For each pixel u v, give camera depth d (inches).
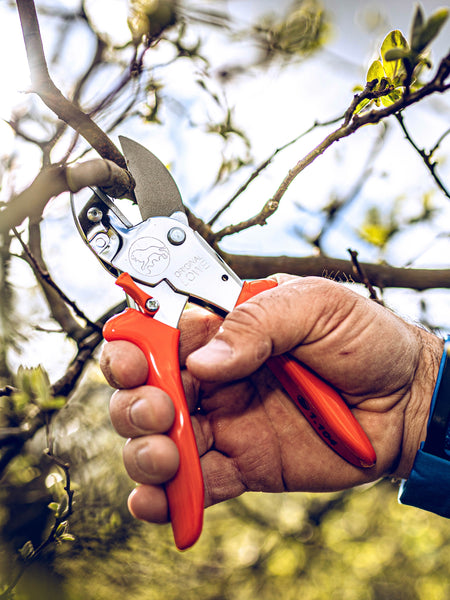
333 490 12.6
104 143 8.7
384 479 29.5
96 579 20.7
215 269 10.8
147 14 12.5
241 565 30.7
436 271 14.9
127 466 9.6
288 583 31.3
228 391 12.7
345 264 14.8
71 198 10.4
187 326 12.8
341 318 10.7
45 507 18.8
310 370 10.7
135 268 10.5
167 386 9.9
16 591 16.6
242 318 9.8
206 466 12.5
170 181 11.1
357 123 9.6
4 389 12.9
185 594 26.9
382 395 11.8
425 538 32.1
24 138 12.9
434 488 10.5
